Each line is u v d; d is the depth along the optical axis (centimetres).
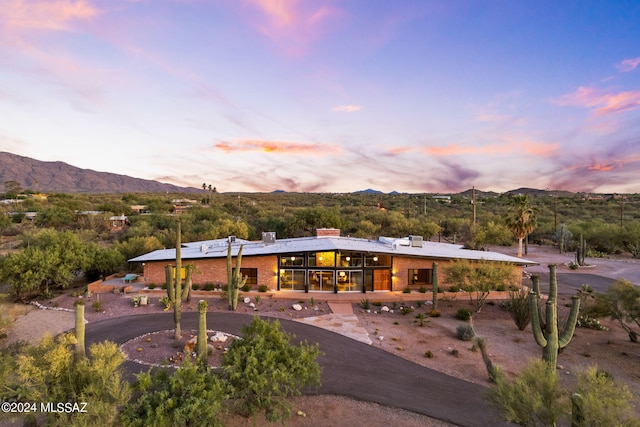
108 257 3444
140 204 12231
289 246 3353
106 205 9200
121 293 2969
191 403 1005
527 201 4853
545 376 1022
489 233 5772
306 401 1416
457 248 3966
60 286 3203
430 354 1883
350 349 1953
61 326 2206
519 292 2719
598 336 2269
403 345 2041
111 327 2194
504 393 1052
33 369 1008
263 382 1146
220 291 3017
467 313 2591
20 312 2428
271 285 3222
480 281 2662
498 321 2580
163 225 7050
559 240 6000
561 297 3173
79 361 1097
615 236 5719
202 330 1324
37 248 2938
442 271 3344
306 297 3034
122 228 7200
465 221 7650
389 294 3181
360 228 6712
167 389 1068
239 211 9769
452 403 1428
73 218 7300
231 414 1274
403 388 1539
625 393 945
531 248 6331
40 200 10806
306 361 1266
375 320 2497
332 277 3231
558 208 10556
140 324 2253
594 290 3462
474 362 1834
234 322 2344
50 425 986
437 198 15512
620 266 4750
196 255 3206
